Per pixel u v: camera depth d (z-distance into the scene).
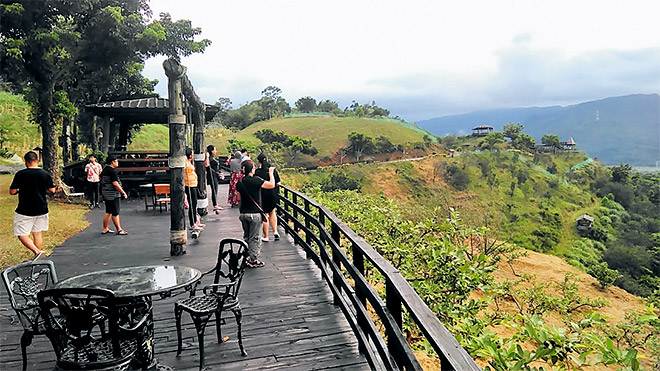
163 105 15.16
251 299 5.16
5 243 8.25
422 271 7.39
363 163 67.75
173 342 4.06
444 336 2.06
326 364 3.65
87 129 25.94
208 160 11.60
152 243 8.26
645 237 46.22
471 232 8.59
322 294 5.32
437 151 82.00
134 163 14.98
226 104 115.38
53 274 3.88
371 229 9.23
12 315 4.80
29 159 6.76
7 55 13.73
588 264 38.59
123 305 3.06
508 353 3.79
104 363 2.81
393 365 2.96
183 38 18.47
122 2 16.56
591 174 75.06
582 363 3.50
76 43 15.09
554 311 14.91
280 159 48.88
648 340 11.17
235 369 3.57
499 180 64.38
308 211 7.29
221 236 8.79
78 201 13.95
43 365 3.68
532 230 44.34
